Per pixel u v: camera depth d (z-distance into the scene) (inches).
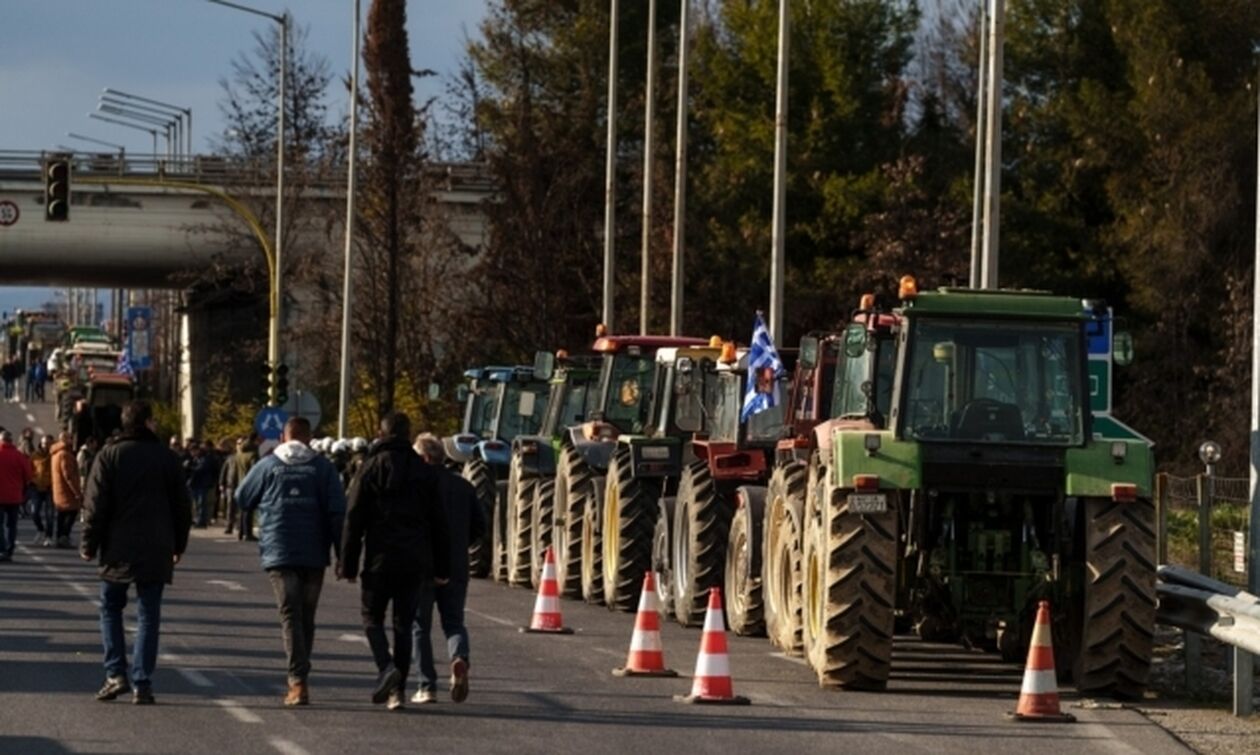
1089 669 1477.6
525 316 5196.9
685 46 3779.5
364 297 5393.7
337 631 1882.4
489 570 2960.1
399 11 5359.3
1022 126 5260.8
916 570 1539.1
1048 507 1535.4
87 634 1817.2
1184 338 4827.8
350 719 1277.1
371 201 5344.5
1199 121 4810.5
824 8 5506.9
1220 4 4977.9
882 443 1493.6
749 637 1939.0
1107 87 5290.4
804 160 5378.9
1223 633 1396.4
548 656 1697.8
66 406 7706.7
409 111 5374.0
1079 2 5334.6
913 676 1593.3
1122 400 4931.1
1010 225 5142.7
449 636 1352.1
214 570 2915.8
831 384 1876.2
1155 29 5007.4
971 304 1520.7
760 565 1907.0
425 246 5324.8
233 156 6205.7
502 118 5866.1
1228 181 4830.2
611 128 4030.5
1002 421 1503.4
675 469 2222.0
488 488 2935.5
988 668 1662.2
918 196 5211.6
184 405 7204.7
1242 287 4643.2
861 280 5088.6
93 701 1349.7
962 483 1493.6
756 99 5551.2
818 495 1592.0
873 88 5526.6
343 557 1312.7
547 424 2746.1
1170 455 4766.2
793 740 1219.2
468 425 3154.5
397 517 1307.8
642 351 2508.6
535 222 5246.1
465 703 1365.7
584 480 2481.5
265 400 5108.3
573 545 2464.3
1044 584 1514.5
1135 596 1462.8
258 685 1451.8
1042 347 1519.4
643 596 1558.8
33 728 1219.2
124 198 6112.2
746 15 5600.4
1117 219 5054.1
